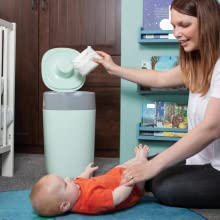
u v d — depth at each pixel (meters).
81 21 2.17
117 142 2.17
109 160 2.08
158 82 1.46
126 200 1.13
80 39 2.18
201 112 1.19
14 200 1.21
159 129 1.61
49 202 1.03
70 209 1.08
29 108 2.25
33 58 2.23
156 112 1.65
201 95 1.19
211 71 1.15
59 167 1.58
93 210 1.07
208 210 1.16
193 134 1.07
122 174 1.12
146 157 1.27
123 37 1.69
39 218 1.04
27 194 1.29
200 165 1.22
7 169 1.68
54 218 1.05
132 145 1.71
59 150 1.57
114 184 1.13
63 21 2.19
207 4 1.10
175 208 1.15
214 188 1.14
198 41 1.13
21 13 2.22
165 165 1.07
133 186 1.12
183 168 1.20
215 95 1.06
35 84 2.24
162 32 1.60
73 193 1.06
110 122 2.17
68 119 1.55
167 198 1.16
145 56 1.68
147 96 1.69
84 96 1.57
